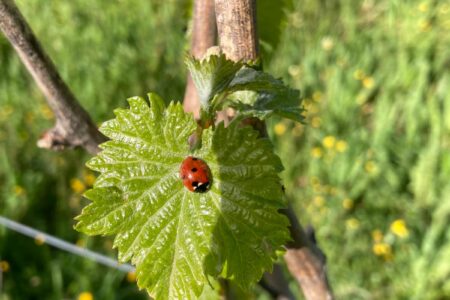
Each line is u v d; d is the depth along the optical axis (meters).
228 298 0.18
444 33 0.70
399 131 0.65
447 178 0.57
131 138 0.12
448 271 0.51
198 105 0.17
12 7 0.14
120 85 0.67
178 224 0.12
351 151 0.61
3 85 0.66
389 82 0.67
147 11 0.73
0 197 0.59
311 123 0.66
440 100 0.64
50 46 0.70
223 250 0.12
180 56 0.68
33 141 0.63
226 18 0.13
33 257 0.55
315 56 0.71
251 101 0.14
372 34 0.74
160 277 0.12
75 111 0.16
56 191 0.60
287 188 0.60
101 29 0.72
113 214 0.12
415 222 0.56
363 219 0.57
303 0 0.77
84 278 0.52
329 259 0.55
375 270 0.54
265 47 0.20
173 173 0.12
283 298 0.22
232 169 0.12
